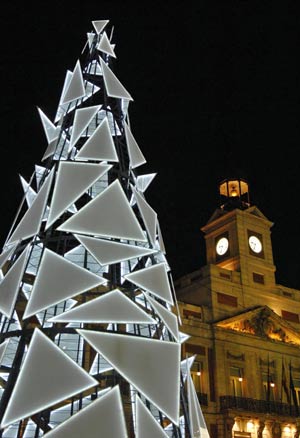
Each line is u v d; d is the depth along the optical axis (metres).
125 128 14.27
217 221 46.47
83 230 11.37
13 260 12.63
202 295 41.16
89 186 12.19
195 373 36.97
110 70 14.91
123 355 10.41
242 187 48.81
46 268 10.90
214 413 36.31
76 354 14.08
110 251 11.38
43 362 9.66
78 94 13.94
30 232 11.75
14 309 11.27
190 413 12.08
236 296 41.75
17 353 10.25
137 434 9.91
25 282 12.57
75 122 13.33
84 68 15.84
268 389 38.78
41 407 9.21
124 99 14.91
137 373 10.31
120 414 9.63
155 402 10.19
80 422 9.34
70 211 13.37
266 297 43.66
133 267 13.67
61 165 12.32
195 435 12.19
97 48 15.68
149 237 12.73
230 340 39.28
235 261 43.81
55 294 10.60
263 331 41.41
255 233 45.84
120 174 13.24
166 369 10.70
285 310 44.56
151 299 11.91
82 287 10.80
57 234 12.62
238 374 38.94
